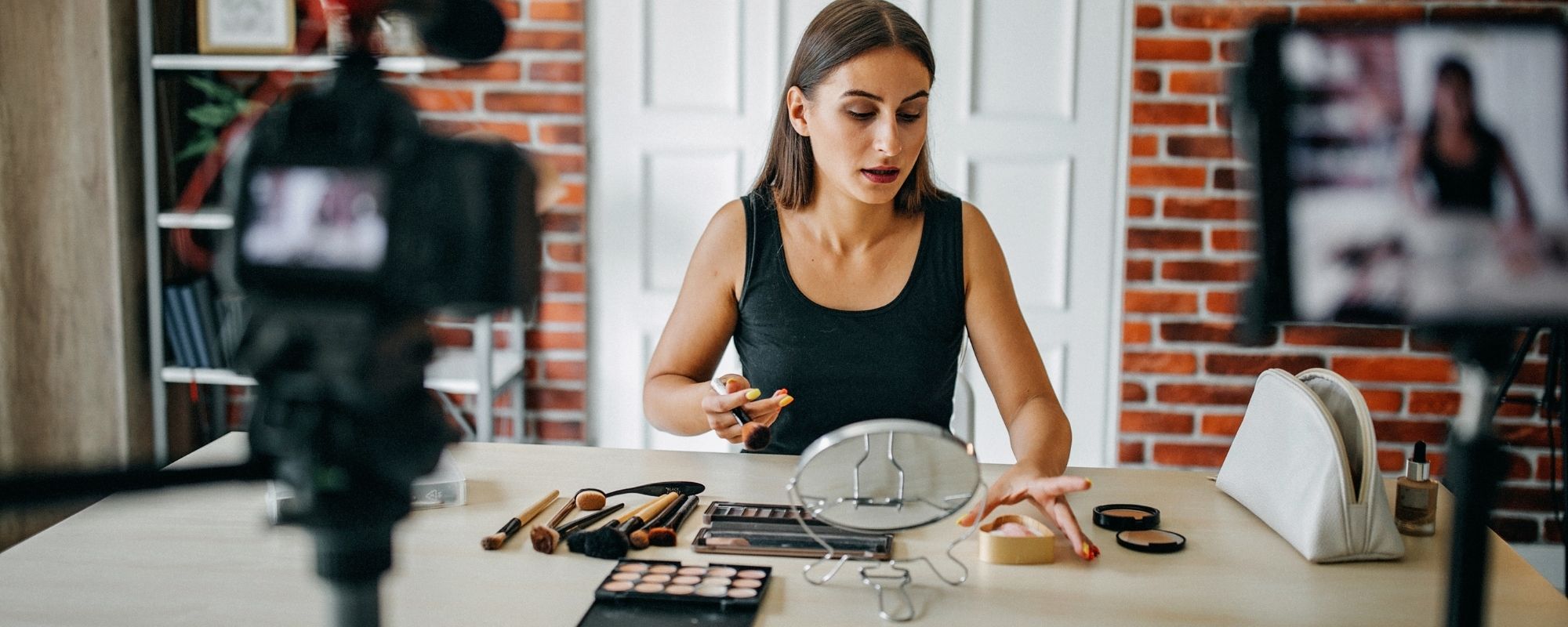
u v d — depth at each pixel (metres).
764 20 2.76
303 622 1.00
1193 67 2.68
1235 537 1.22
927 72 1.40
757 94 2.79
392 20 0.45
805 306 1.56
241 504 1.30
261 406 0.49
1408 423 2.75
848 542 1.15
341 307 0.46
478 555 1.14
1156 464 2.83
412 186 0.43
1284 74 0.41
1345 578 1.11
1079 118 2.76
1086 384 2.85
